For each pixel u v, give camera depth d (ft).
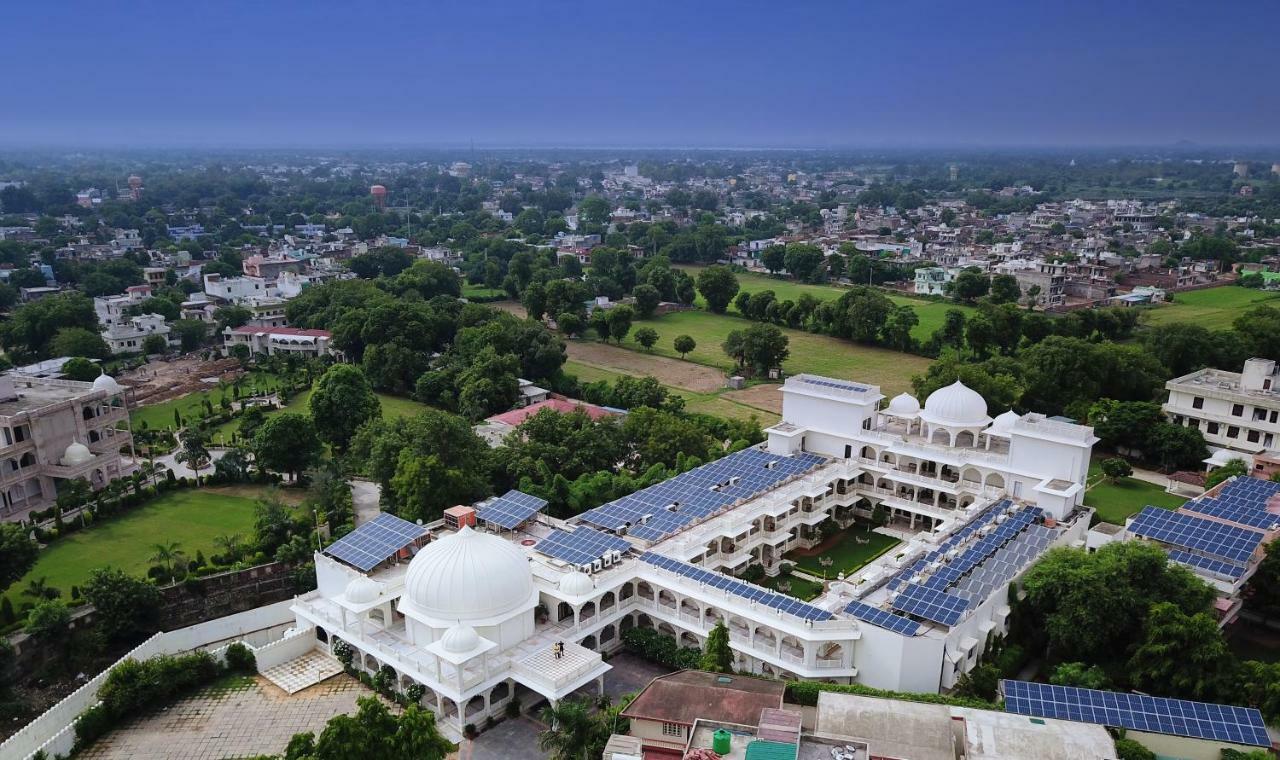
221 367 635.66
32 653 278.05
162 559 323.98
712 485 341.41
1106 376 489.26
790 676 242.78
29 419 387.34
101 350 633.20
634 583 276.00
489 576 246.68
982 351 641.81
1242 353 542.98
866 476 375.66
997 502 329.52
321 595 293.64
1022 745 191.83
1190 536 286.66
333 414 461.37
